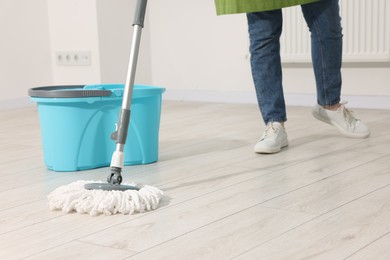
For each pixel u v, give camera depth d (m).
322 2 2.32
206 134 2.84
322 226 1.42
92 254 1.29
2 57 4.09
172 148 2.51
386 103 3.54
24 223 1.53
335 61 2.44
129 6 4.32
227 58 4.10
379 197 1.65
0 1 4.05
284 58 3.77
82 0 4.15
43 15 4.33
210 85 4.21
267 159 2.21
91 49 4.17
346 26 3.52
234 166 2.12
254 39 2.30
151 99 2.17
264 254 1.25
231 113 3.57
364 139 2.54
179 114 3.59
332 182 1.83
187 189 1.82
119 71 4.28
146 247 1.32
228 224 1.46
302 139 2.59
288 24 3.72
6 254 1.31
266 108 2.35
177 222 1.49
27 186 1.94
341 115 2.55
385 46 3.43
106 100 2.11
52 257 1.28
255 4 2.21
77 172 2.11
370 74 3.58
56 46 4.37
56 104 2.06
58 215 1.59
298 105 3.84
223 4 2.29
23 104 4.24
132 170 2.11
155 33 4.41
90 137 2.12
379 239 1.31
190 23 4.23
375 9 3.43
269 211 1.56
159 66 4.44
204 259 1.24
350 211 1.53
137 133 2.16
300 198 1.67
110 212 1.57
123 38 4.29
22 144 2.76
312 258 1.22
